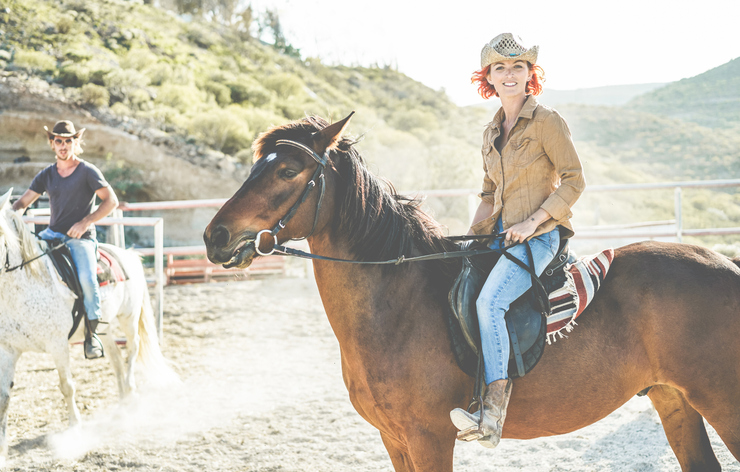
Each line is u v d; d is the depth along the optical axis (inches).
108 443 160.6
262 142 90.8
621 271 94.2
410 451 89.0
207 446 155.8
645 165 2341.3
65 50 1032.2
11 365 158.9
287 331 294.4
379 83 2482.8
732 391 88.7
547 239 91.4
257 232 84.4
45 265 162.9
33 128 805.9
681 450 102.4
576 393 89.0
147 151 818.2
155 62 1141.7
